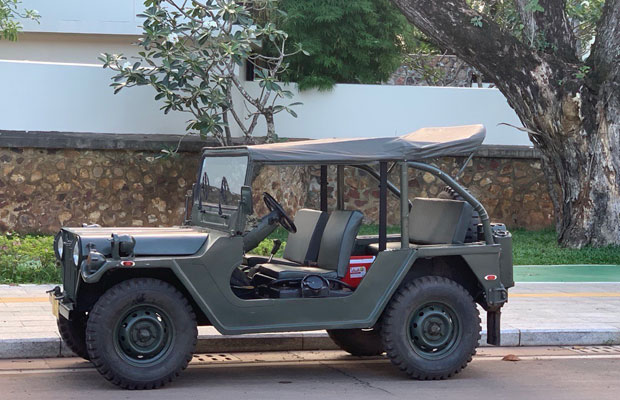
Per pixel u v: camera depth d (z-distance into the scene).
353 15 19.77
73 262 7.41
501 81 16.89
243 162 7.63
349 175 19.25
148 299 7.22
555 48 17.08
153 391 7.23
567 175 17.47
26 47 20.06
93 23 19.34
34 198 17.08
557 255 16.36
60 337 8.66
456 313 7.93
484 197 20.30
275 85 16.62
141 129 17.69
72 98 17.31
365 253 8.83
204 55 16.86
